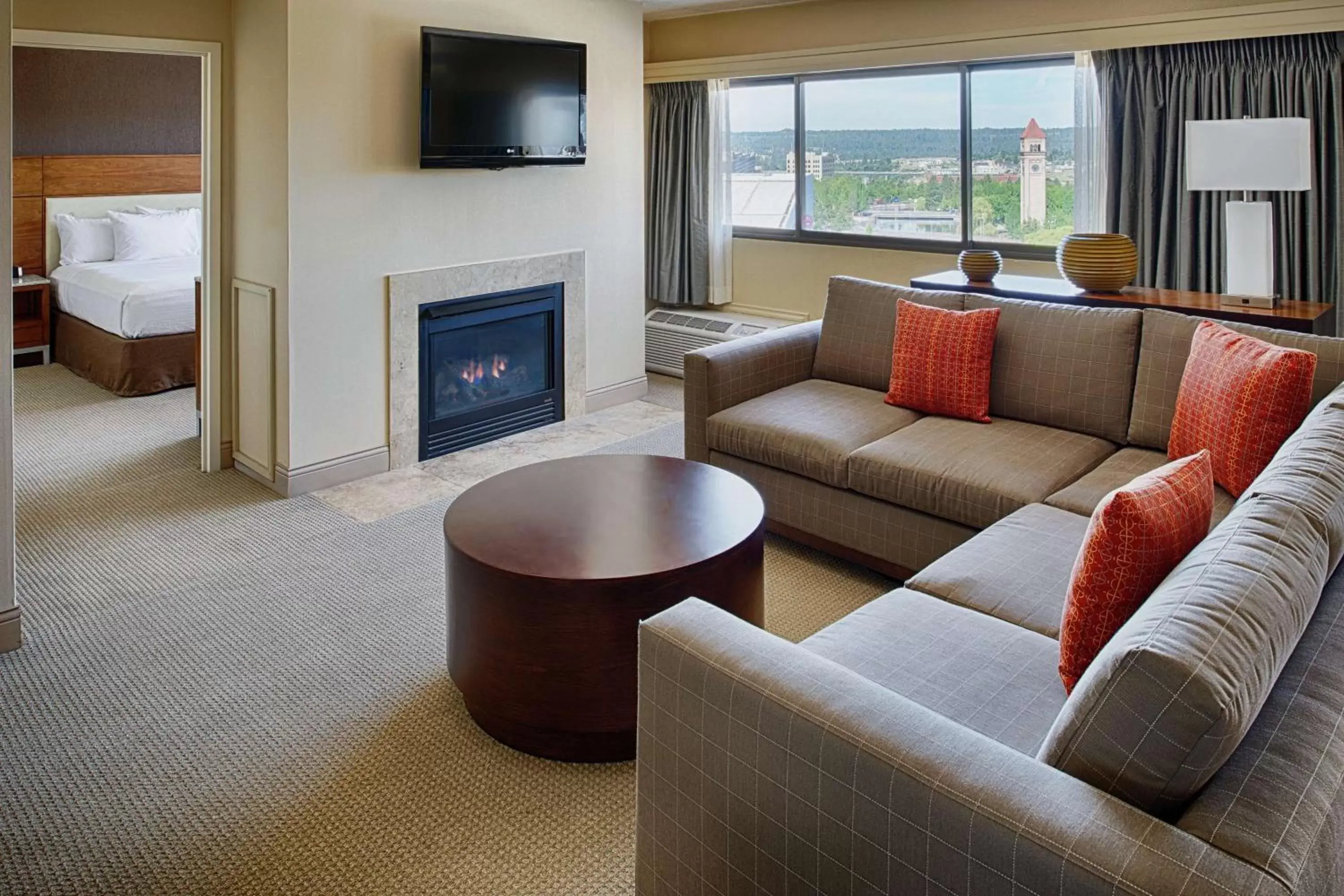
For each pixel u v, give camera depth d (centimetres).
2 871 196
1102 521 160
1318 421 209
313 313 409
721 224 632
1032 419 345
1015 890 117
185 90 755
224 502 411
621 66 521
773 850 145
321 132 398
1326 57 400
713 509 266
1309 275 418
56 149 693
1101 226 468
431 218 446
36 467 453
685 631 158
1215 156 364
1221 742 113
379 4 409
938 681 180
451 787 226
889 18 525
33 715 253
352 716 255
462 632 239
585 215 520
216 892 192
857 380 396
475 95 436
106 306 596
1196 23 418
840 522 334
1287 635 133
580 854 204
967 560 235
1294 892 105
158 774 229
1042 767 125
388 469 451
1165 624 125
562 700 228
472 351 479
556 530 250
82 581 333
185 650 288
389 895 192
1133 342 326
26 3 357
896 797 127
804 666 147
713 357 369
